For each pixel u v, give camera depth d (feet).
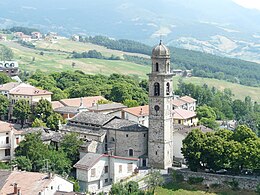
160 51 530.68
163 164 536.01
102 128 572.10
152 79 533.96
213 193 489.26
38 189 386.32
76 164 486.38
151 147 542.16
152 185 483.92
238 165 497.46
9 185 399.44
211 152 502.38
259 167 491.31
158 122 535.19
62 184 409.08
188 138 522.47
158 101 533.14
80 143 540.93
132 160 516.32
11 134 534.78
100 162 490.49
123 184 462.19
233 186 492.13
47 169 463.01
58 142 548.72
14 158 511.40
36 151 498.28
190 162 516.73
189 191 494.59
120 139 558.56
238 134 521.24
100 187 490.49
